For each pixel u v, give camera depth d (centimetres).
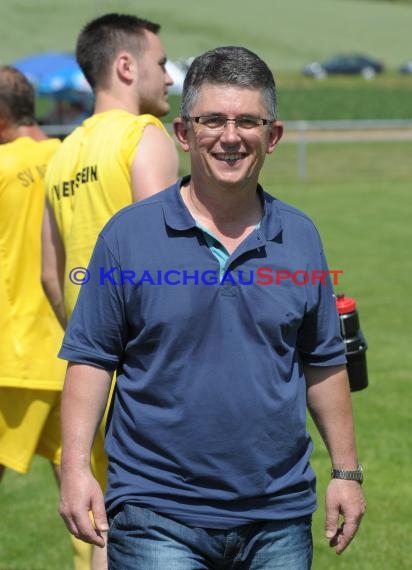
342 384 1016
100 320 970
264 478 945
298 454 977
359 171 8231
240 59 954
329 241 4912
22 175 1500
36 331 1491
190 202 980
